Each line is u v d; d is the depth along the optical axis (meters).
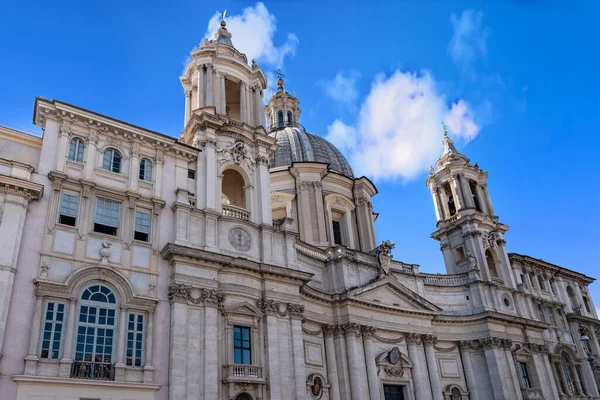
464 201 50.41
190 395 24.33
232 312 27.72
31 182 23.91
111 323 24.05
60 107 26.66
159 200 27.89
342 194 47.38
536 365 43.84
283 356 28.52
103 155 27.66
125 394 22.83
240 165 32.97
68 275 23.64
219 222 29.80
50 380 21.14
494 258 49.16
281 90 63.47
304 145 50.69
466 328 42.91
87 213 25.53
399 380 36.41
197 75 35.84
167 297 26.08
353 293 35.72
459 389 40.12
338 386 33.66
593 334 53.31
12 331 21.34
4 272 21.81
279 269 30.03
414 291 42.16
